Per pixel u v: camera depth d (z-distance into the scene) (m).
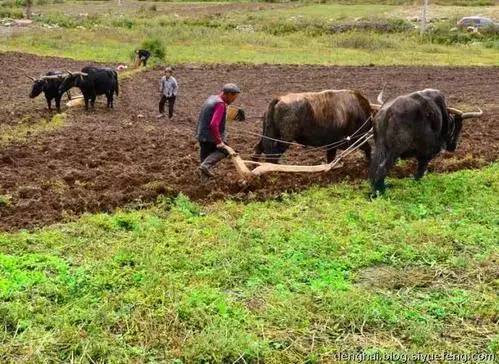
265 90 24.92
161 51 30.69
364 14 52.44
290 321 7.05
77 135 16.05
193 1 69.75
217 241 8.95
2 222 9.66
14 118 18.62
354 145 12.07
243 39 39.28
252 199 11.10
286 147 11.63
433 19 48.12
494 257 8.72
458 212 10.45
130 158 13.68
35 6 63.34
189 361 6.35
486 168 13.20
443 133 11.80
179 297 7.38
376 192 11.16
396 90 25.03
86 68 19.84
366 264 8.54
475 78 28.28
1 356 6.29
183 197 10.66
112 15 52.09
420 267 8.53
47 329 6.80
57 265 8.02
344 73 29.14
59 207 10.32
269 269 8.18
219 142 10.94
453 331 7.04
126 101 22.03
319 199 11.01
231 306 7.26
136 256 8.34
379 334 6.96
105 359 6.36
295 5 62.38
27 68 27.88
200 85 25.64
